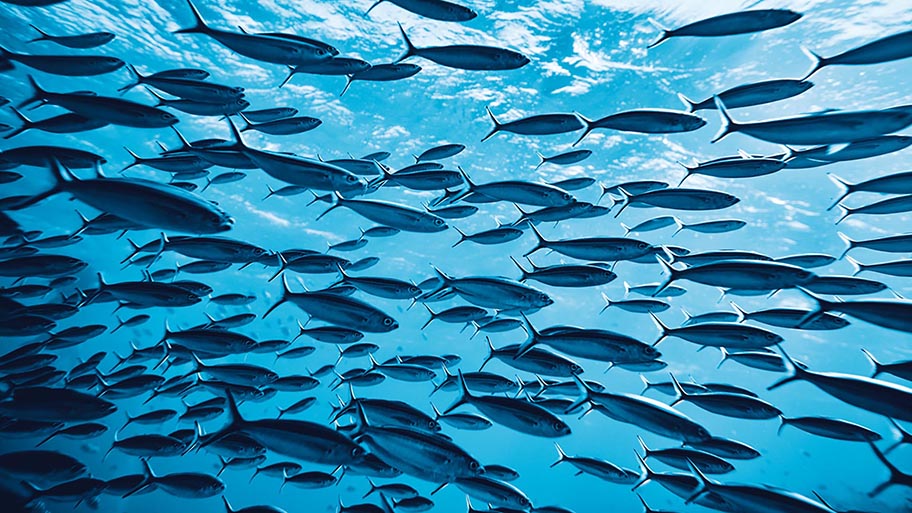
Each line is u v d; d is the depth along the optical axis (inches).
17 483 286.8
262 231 970.7
